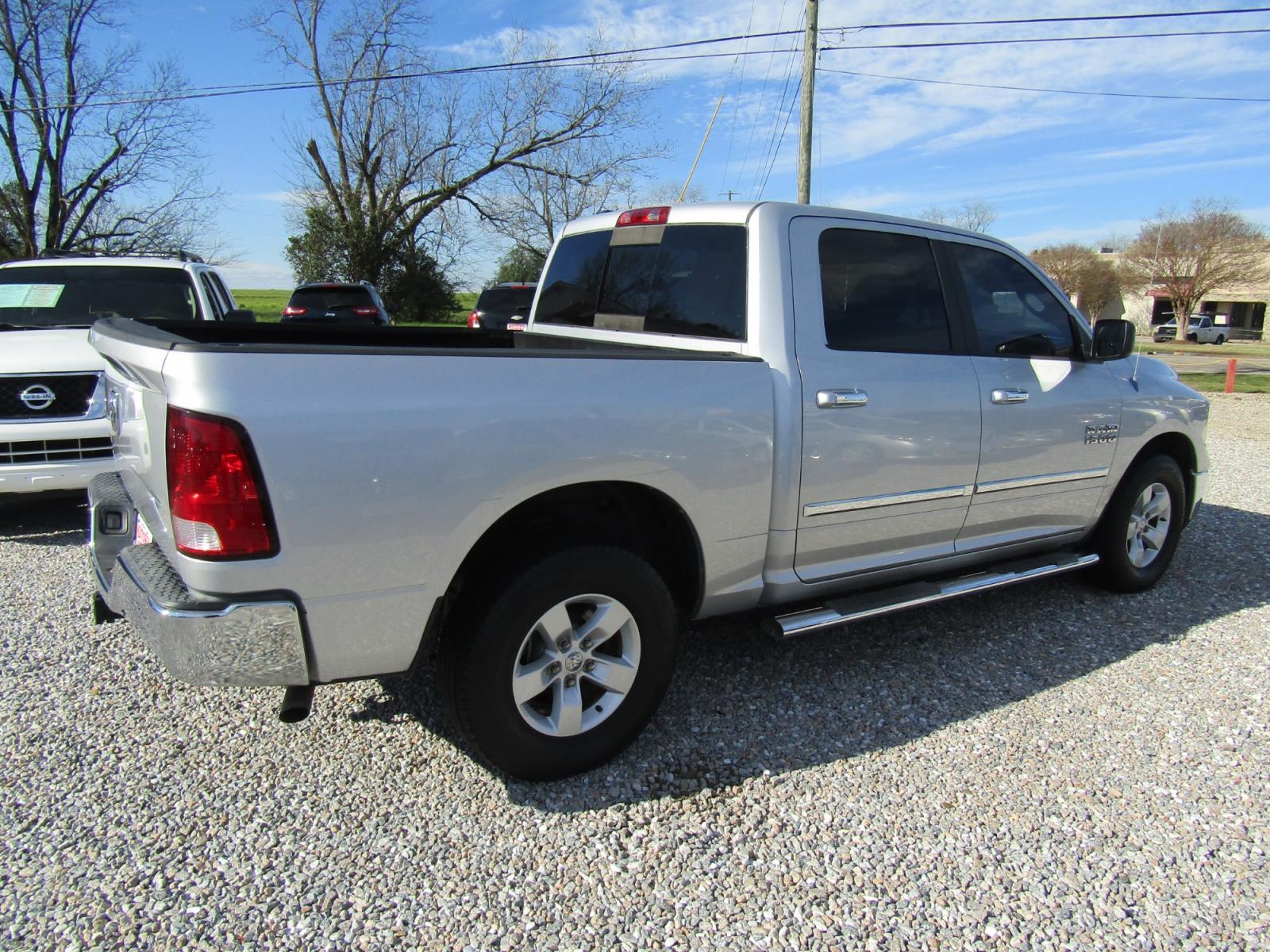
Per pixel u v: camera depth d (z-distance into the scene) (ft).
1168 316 205.46
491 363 8.32
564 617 9.02
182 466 7.20
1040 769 9.89
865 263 11.41
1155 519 15.71
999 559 13.73
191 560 7.32
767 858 8.31
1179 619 14.49
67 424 17.37
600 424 8.79
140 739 10.23
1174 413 15.20
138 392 8.77
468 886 7.84
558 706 9.26
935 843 8.56
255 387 7.22
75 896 7.56
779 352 10.34
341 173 103.81
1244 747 10.39
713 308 11.12
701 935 7.30
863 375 10.91
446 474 7.99
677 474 9.41
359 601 7.86
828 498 10.75
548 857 8.26
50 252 25.14
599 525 9.73
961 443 11.90
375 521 7.73
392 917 7.43
